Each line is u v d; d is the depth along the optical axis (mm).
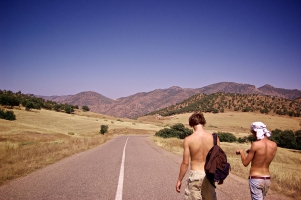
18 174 7773
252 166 3828
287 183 7492
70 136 45562
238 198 5699
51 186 6398
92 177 7809
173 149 19797
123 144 25531
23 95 162750
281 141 61406
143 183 7172
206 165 3305
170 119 168000
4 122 50500
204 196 3457
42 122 73750
